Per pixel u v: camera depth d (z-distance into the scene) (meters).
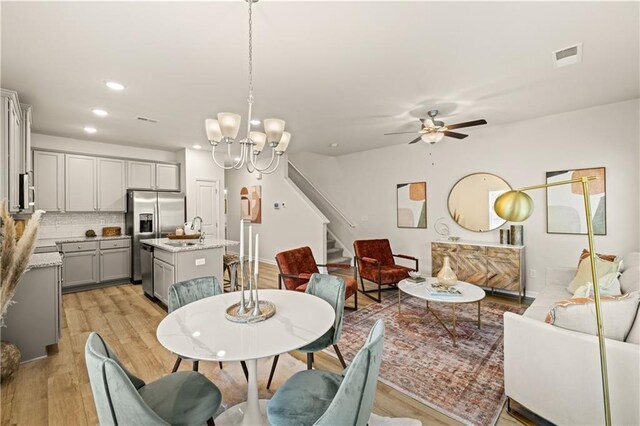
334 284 2.23
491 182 4.44
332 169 6.63
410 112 3.67
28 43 2.12
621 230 3.45
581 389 1.56
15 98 2.70
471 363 2.44
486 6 1.78
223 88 2.93
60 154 4.66
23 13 1.79
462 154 4.75
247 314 1.66
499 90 3.04
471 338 2.89
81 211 4.82
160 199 5.32
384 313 3.60
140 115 3.72
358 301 4.07
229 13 1.83
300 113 3.68
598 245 3.59
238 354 1.24
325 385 1.45
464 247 4.31
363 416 1.19
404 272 4.20
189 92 3.02
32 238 1.96
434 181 5.09
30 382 2.22
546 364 1.69
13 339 2.47
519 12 1.83
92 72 2.58
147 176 5.53
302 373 1.55
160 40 2.11
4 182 2.54
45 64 2.43
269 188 6.80
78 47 2.19
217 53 2.29
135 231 5.04
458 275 4.35
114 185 5.16
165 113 3.64
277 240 6.59
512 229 4.14
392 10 1.81
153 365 2.46
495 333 3.00
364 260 4.26
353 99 3.24
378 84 2.87
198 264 3.72
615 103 3.45
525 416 1.83
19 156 3.04
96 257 4.75
